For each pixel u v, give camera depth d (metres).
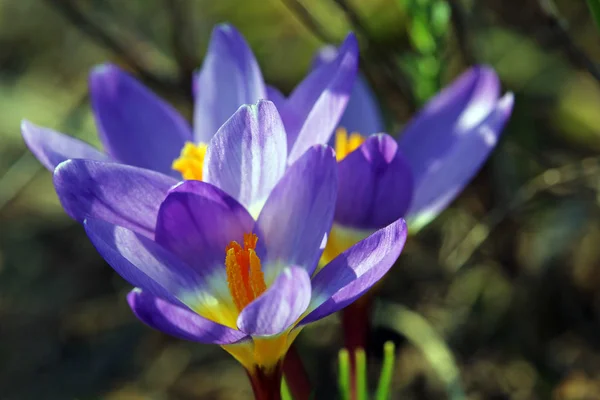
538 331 0.36
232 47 0.26
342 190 0.25
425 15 0.30
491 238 0.35
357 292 0.23
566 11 0.38
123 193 0.24
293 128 0.25
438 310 0.37
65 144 0.25
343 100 0.24
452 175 0.27
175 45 0.37
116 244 0.23
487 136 0.26
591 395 0.34
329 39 0.34
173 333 0.23
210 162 0.24
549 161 0.35
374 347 0.34
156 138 0.27
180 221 0.24
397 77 0.33
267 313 0.22
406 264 0.37
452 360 0.32
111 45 0.37
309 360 0.37
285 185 0.24
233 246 0.24
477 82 0.28
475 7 0.36
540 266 0.35
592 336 0.35
